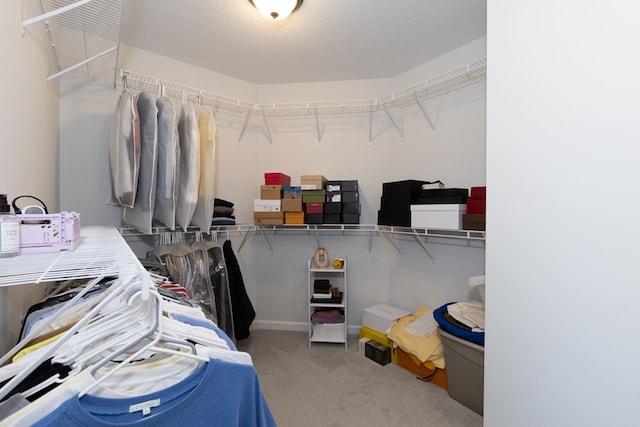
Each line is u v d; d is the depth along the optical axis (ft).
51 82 5.03
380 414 5.39
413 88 6.94
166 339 1.63
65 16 4.71
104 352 1.63
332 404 5.66
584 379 3.02
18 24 3.12
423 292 7.83
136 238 7.05
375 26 6.27
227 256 7.77
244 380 1.79
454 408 5.53
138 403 1.49
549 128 3.26
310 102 8.28
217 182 8.38
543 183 3.32
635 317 2.67
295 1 5.25
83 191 6.45
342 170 8.89
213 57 7.54
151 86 6.84
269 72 8.35
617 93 2.76
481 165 6.70
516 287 3.60
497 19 3.76
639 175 2.64
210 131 6.35
